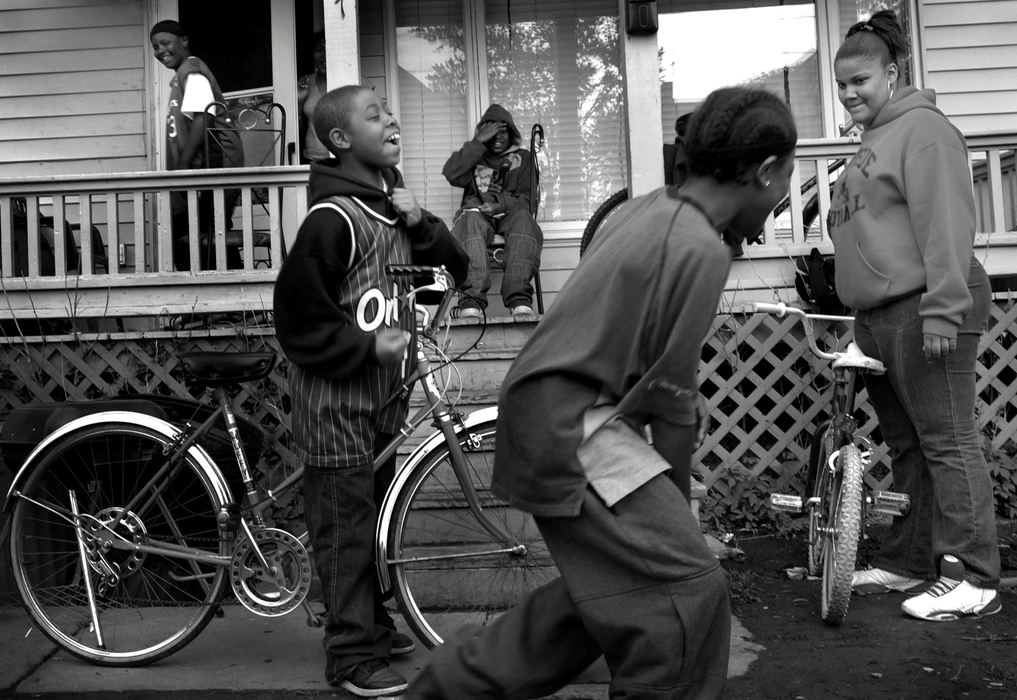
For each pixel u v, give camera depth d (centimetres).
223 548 349
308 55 762
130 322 606
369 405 310
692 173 200
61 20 730
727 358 528
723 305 546
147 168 725
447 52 755
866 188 380
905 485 410
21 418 391
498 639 206
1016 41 718
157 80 725
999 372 547
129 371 518
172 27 636
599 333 192
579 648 206
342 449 308
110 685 329
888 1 738
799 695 307
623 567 195
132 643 357
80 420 359
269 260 675
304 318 297
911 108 374
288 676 334
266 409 507
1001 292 573
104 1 730
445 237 336
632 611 193
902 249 371
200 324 564
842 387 395
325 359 297
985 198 704
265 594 340
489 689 204
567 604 204
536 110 754
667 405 191
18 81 729
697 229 188
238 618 400
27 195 561
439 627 336
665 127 751
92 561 358
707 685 195
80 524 359
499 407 204
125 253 716
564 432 194
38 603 360
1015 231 623
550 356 196
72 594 371
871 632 364
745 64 752
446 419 333
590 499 195
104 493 389
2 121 729
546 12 755
